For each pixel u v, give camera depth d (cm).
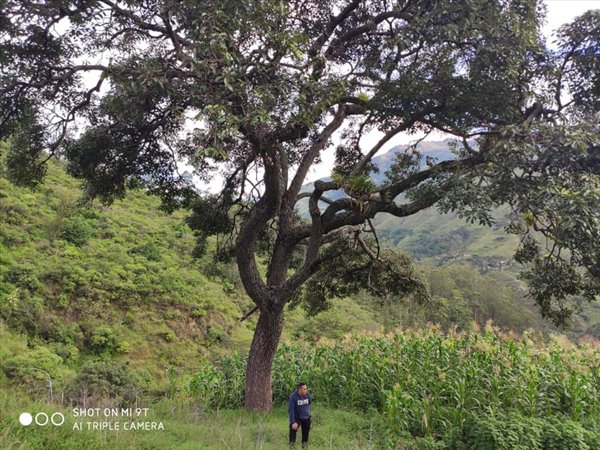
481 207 612
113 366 1648
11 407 620
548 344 1179
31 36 654
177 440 657
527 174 665
